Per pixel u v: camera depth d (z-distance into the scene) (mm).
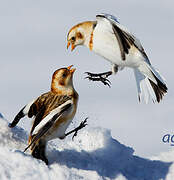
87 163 10484
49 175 9539
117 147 11422
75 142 11352
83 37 11820
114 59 11797
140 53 11734
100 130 11672
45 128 9688
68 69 10281
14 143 10234
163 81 11906
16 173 9172
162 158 11742
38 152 9898
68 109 10008
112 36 11562
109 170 10578
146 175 10961
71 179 9758
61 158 10344
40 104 10117
